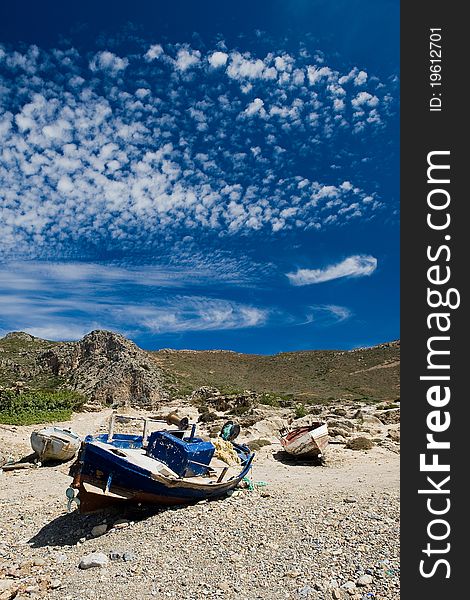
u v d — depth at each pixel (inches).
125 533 444.1
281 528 436.5
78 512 527.2
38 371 2972.4
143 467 475.8
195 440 588.7
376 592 320.8
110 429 582.2
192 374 3757.4
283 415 1363.2
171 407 2005.4
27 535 476.7
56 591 346.3
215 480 549.0
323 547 391.9
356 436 978.7
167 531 438.9
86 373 2797.7
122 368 2711.6
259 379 4202.8
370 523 434.0
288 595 324.2
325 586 331.0
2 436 962.1
